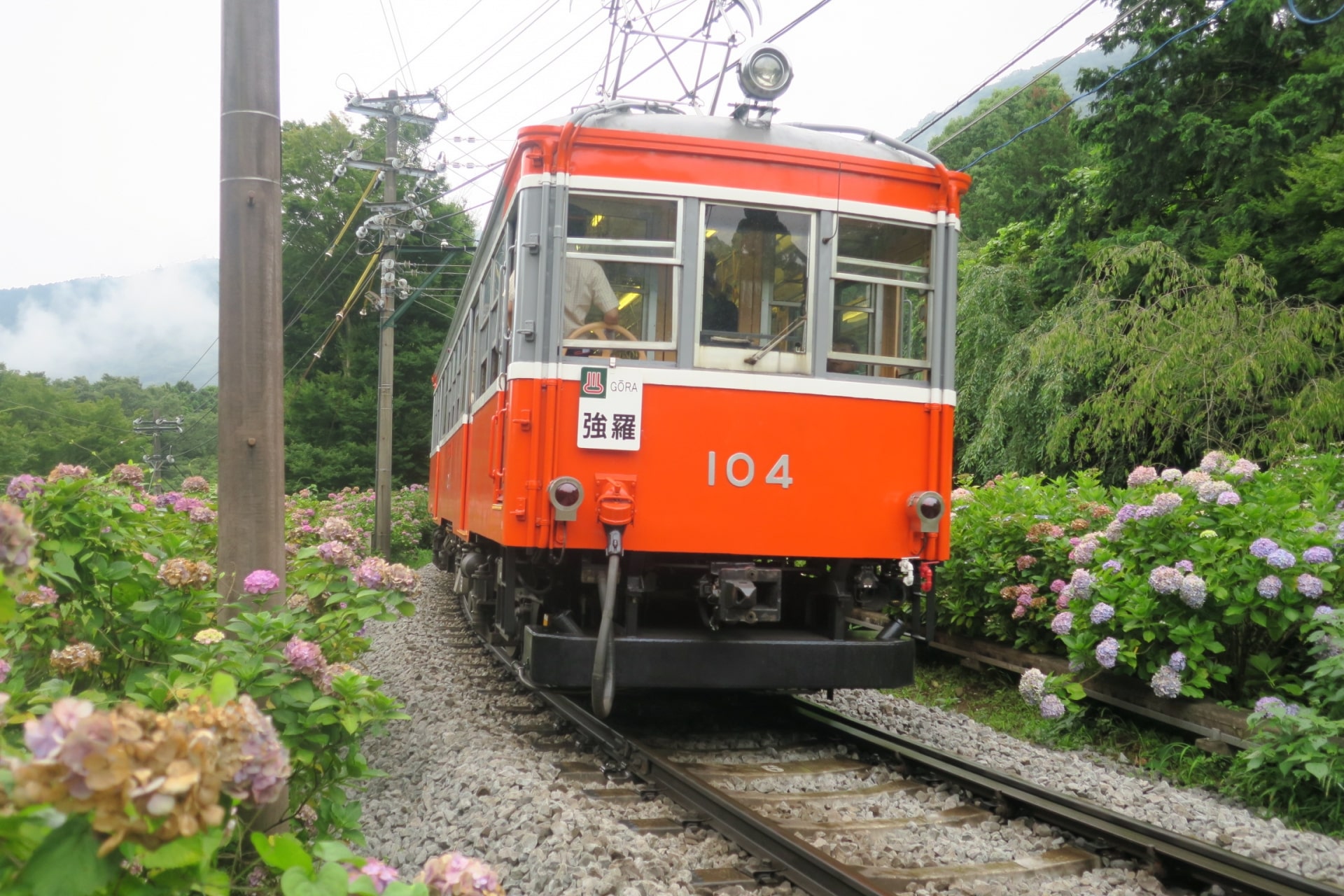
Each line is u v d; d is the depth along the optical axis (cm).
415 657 912
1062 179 2028
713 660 564
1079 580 634
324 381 3688
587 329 561
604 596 548
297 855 182
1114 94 1731
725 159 573
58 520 371
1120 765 589
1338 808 477
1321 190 1411
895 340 603
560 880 364
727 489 565
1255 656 598
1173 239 1597
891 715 706
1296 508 626
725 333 574
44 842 157
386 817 462
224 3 381
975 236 3098
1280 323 1265
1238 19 1584
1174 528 650
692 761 568
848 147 600
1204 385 1262
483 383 770
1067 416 1388
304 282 3928
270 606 375
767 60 582
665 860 396
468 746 566
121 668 385
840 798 503
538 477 548
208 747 158
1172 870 405
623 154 565
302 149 3978
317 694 336
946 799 506
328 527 446
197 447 4416
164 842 156
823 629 629
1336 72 1516
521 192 567
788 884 388
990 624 812
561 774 521
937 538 597
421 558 2273
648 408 558
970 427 1730
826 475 580
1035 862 420
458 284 3919
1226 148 1573
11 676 334
